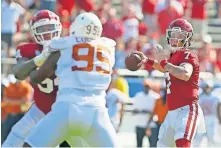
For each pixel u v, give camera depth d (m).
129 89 37.66
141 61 19.23
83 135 18.16
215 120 34.06
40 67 18.36
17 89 30.73
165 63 19.39
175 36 20.16
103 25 43.28
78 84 18.03
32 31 20.14
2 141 30.08
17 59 20.42
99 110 18.08
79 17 18.45
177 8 43.91
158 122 31.73
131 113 36.91
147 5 45.31
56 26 20.06
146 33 44.84
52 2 43.81
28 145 17.84
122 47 42.56
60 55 18.27
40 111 20.30
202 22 45.72
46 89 20.06
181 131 19.80
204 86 34.16
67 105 17.91
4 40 40.81
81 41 18.27
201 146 22.55
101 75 18.19
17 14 41.53
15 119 30.61
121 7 48.38
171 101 20.22
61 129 17.95
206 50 42.00
